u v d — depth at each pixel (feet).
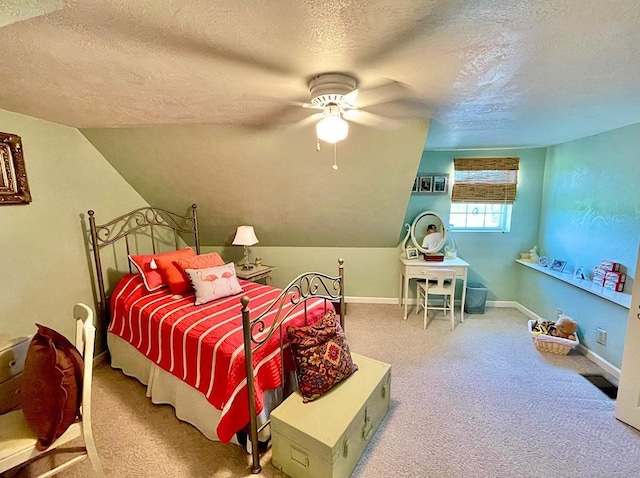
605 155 8.42
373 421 5.85
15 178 6.70
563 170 10.23
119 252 9.64
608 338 8.04
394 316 11.87
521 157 11.46
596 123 7.44
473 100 5.55
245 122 7.16
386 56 3.84
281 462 5.15
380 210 10.45
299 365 5.56
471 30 3.21
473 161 11.66
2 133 6.41
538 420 6.32
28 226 7.03
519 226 11.85
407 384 7.58
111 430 6.17
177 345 6.35
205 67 4.18
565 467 5.24
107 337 8.63
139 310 7.45
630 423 6.10
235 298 8.07
